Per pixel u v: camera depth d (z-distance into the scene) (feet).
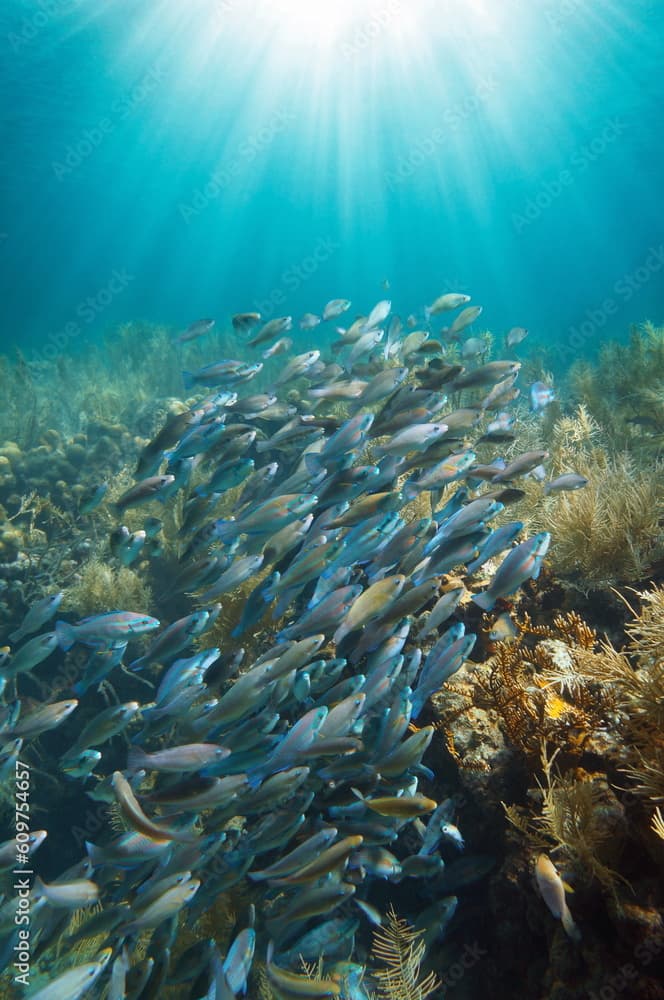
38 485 31.19
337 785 11.48
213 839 10.91
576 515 15.89
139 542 16.20
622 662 10.24
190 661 12.25
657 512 16.14
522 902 10.09
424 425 14.70
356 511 13.78
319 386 19.30
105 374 59.98
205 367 19.67
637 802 9.20
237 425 18.01
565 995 8.50
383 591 11.37
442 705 12.75
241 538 16.03
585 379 32.17
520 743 11.09
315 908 9.78
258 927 12.58
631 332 35.55
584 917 8.76
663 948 7.73
